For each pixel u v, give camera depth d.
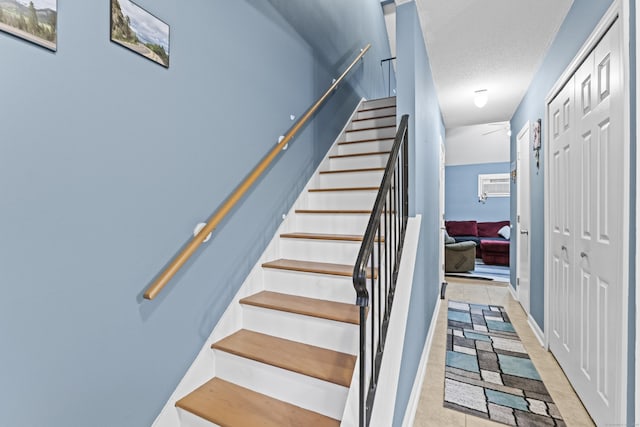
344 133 3.59
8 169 0.93
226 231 1.82
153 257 1.38
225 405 1.50
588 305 1.88
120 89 1.24
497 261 6.62
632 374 1.36
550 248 2.67
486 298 4.35
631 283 1.37
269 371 1.57
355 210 2.43
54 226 1.04
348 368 1.50
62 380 1.07
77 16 1.09
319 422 1.40
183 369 1.54
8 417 0.94
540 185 2.99
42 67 1.00
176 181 1.49
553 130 2.60
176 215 1.49
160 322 1.42
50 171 1.03
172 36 1.46
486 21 2.29
